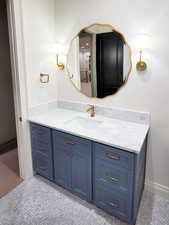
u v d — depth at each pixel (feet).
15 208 5.81
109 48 6.42
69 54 7.53
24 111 6.78
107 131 5.65
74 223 5.27
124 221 5.32
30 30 6.61
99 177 5.41
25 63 6.49
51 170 6.79
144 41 5.51
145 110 6.13
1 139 10.58
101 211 5.70
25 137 6.97
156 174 6.35
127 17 5.84
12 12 5.89
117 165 4.92
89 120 6.97
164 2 5.17
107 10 6.18
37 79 7.22
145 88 5.97
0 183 7.04
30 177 7.45
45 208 5.81
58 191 6.59
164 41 5.38
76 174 6.00
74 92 7.79
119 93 6.55
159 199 6.20
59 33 7.62
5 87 10.43
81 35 6.98
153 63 5.66
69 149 5.96
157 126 6.00
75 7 6.89
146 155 6.39
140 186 5.82
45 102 7.78
